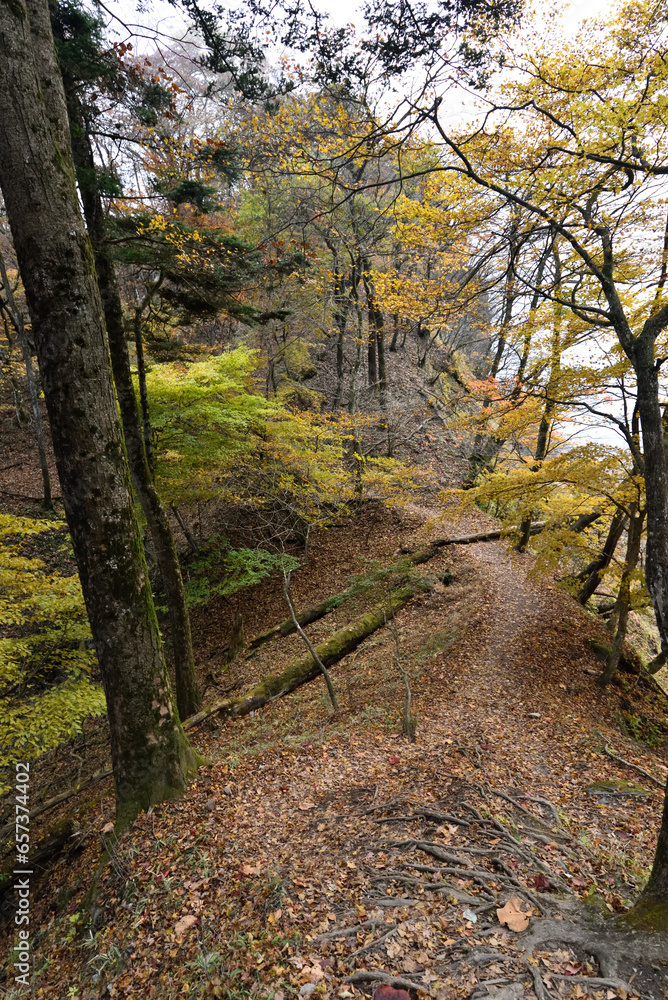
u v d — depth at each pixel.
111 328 8.46
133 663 5.62
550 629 10.84
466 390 21.45
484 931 3.65
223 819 5.47
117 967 4.14
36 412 17.86
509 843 4.63
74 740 10.86
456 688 9.08
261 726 9.20
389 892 4.15
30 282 4.74
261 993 3.43
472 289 7.92
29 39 4.39
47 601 7.80
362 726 8.04
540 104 5.02
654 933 3.31
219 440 12.28
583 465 8.05
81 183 7.16
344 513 16.86
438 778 5.91
